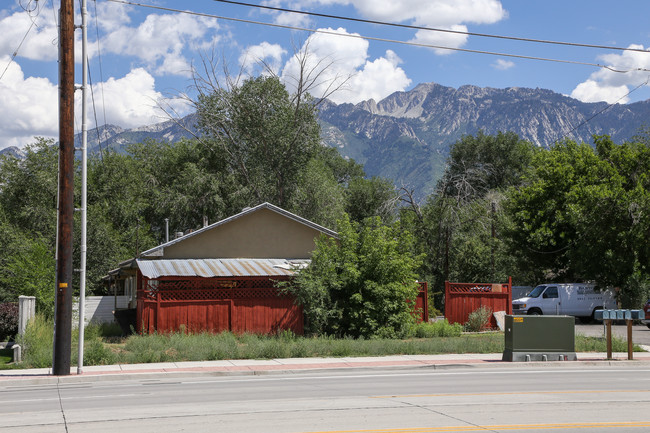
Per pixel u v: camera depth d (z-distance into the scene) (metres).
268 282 26.84
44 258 27.94
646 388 13.69
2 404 12.45
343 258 26.66
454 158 73.06
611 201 35.16
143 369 17.72
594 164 39.69
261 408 11.20
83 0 17.64
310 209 50.00
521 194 42.16
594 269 35.91
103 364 19.08
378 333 25.75
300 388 14.06
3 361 19.89
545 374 16.75
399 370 18.03
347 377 16.34
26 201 49.75
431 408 11.07
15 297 28.61
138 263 27.23
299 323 26.59
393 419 10.03
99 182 50.94
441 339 24.91
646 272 36.06
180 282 25.72
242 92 49.84
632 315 19.75
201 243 29.53
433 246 45.34
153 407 11.50
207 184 50.03
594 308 36.12
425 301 29.84
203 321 25.55
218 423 9.80
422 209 47.03
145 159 59.28
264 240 30.30
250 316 26.11
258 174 50.22
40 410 11.47
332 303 26.25
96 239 31.80
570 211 36.53
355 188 71.06
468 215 44.56
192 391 13.87
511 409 10.94
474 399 12.10
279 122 49.53
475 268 44.12
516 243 41.62
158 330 24.88
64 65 17.77
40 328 22.27
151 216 55.69
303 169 51.12
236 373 17.33
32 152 50.00
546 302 35.72
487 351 21.72
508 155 71.25
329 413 10.61
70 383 16.36
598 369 18.12
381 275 26.19
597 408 11.02
